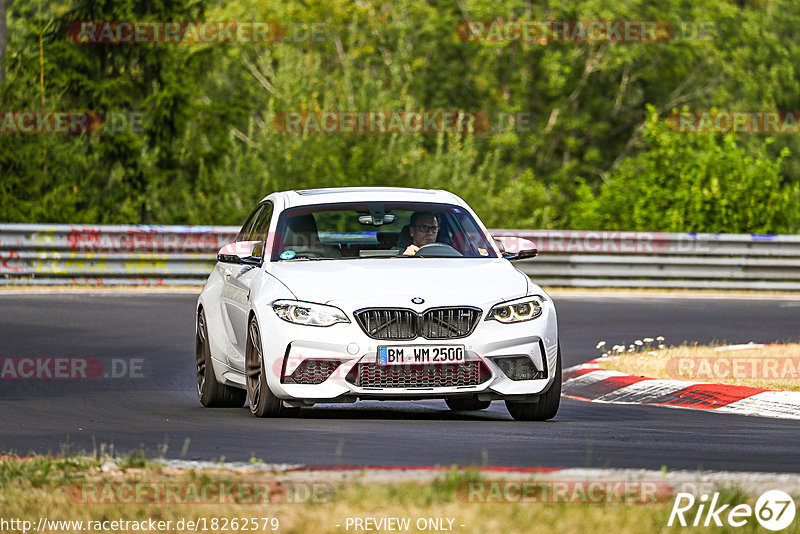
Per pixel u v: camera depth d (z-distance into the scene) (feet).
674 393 130.93
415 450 88.02
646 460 84.07
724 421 111.14
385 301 104.12
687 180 325.62
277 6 552.82
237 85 510.99
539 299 108.58
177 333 187.32
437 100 556.51
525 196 458.50
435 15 566.77
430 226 117.91
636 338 186.60
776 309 231.50
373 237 117.80
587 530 58.08
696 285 273.13
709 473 75.97
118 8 377.30
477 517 60.23
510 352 104.99
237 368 115.75
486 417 115.34
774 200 319.88
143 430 101.40
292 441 93.15
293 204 120.47
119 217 361.51
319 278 107.76
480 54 561.02
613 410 122.11
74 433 100.17
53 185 333.83
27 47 375.04
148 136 376.27
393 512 61.21
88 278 258.57
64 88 374.02
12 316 202.59
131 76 393.70
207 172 363.97
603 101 581.12
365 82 396.78
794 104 604.49
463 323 104.58
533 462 82.38
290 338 104.37
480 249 117.39
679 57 579.07
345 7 553.64
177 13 386.93
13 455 84.07
